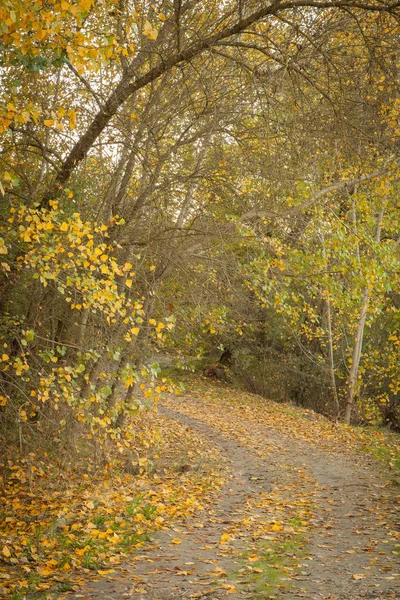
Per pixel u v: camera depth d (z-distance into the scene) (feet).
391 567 20.52
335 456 49.75
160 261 35.22
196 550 23.41
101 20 26.66
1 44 21.22
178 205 38.06
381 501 32.42
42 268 25.35
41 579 19.40
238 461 47.06
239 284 38.47
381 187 48.70
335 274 44.37
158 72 31.81
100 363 32.27
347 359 79.77
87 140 32.60
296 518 29.14
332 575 19.75
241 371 93.91
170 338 37.73
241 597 17.39
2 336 32.27
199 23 36.06
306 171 38.88
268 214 36.27
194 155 39.34
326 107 35.63
